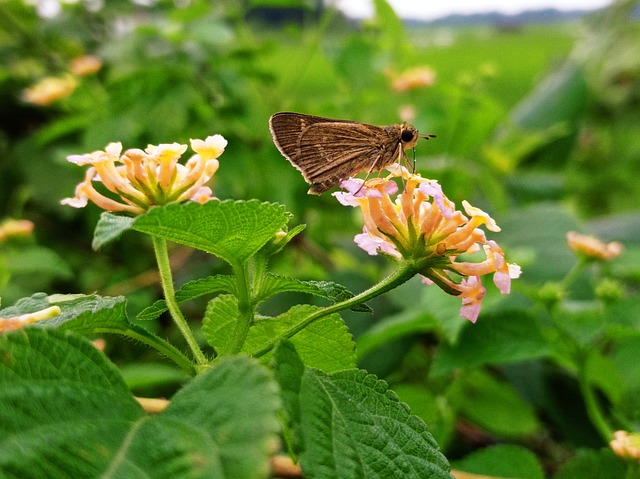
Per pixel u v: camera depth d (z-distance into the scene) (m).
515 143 0.23
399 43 0.20
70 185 0.19
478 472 0.10
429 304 0.11
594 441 0.13
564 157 0.25
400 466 0.05
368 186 0.07
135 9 0.21
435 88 0.20
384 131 0.08
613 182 0.29
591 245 0.12
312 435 0.05
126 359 0.15
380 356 0.14
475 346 0.11
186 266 0.17
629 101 0.31
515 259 0.12
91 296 0.06
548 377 0.14
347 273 0.15
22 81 0.20
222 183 0.17
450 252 0.07
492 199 0.19
